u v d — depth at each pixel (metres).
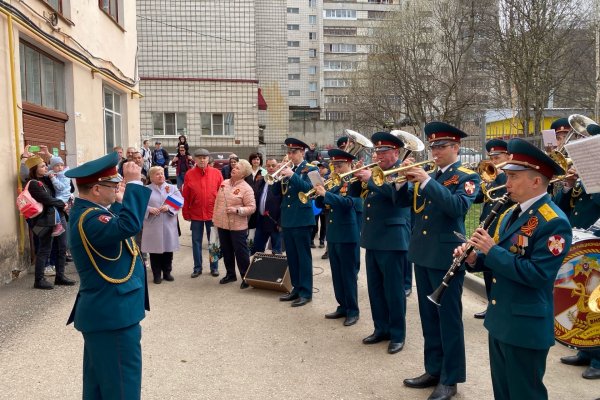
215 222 7.25
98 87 10.95
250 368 4.45
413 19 20.45
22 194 6.57
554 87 14.36
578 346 4.00
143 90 22.47
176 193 7.52
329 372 4.37
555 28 13.31
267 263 6.92
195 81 22.72
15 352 4.75
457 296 3.82
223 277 7.67
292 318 5.81
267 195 8.19
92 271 2.99
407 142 4.82
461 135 4.02
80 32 9.98
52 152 8.99
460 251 3.24
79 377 4.25
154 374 4.32
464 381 3.90
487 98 18.09
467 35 18.08
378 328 5.04
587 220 4.87
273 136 32.59
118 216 2.98
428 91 19.47
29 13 7.82
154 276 7.36
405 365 4.51
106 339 2.99
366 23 62.56
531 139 7.10
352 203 5.50
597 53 13.69
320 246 10.33
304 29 66.44
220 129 23.09
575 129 4.80
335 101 65.69
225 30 22.83
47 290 6.76
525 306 2.78
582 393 3.95
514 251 2.85
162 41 22.52
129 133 13.40
